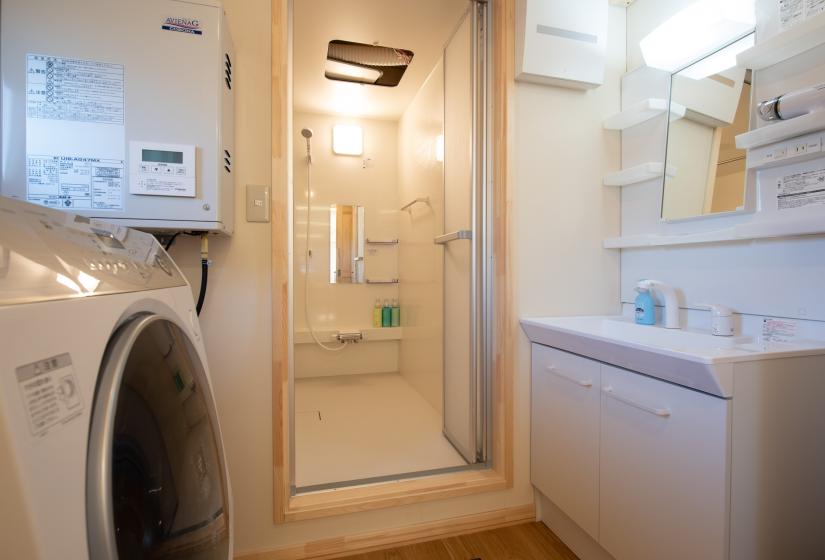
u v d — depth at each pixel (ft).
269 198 4.47
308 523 4.48
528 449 5.33
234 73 4.37
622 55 5.93
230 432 4.35
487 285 5.68
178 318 2.30
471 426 5.84
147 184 3.43
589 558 4.37
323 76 8.98
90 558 1.18
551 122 5.52
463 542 4.77
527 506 5.27
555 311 5.50
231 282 4.36
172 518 1.80
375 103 10.50
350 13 6.71
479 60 5.79
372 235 11.66
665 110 5.12
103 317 1.43
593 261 5.69
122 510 1.39
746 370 2.89
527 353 5.36
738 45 4.36
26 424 0.99
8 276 1.09
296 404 9.00
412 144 10.22
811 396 3.13
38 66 3.20
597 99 5.76
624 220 5.78
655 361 3.27
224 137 3.85
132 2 3.41
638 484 3.57
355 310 11.57
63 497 1.08
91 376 1.29
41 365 1.08
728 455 2.83
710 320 4.55
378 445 6.75
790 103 3.53
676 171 4.98
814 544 3.12
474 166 5.86
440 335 8.23
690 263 4.82
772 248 3.96
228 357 4.35
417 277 9.89
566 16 5.16
